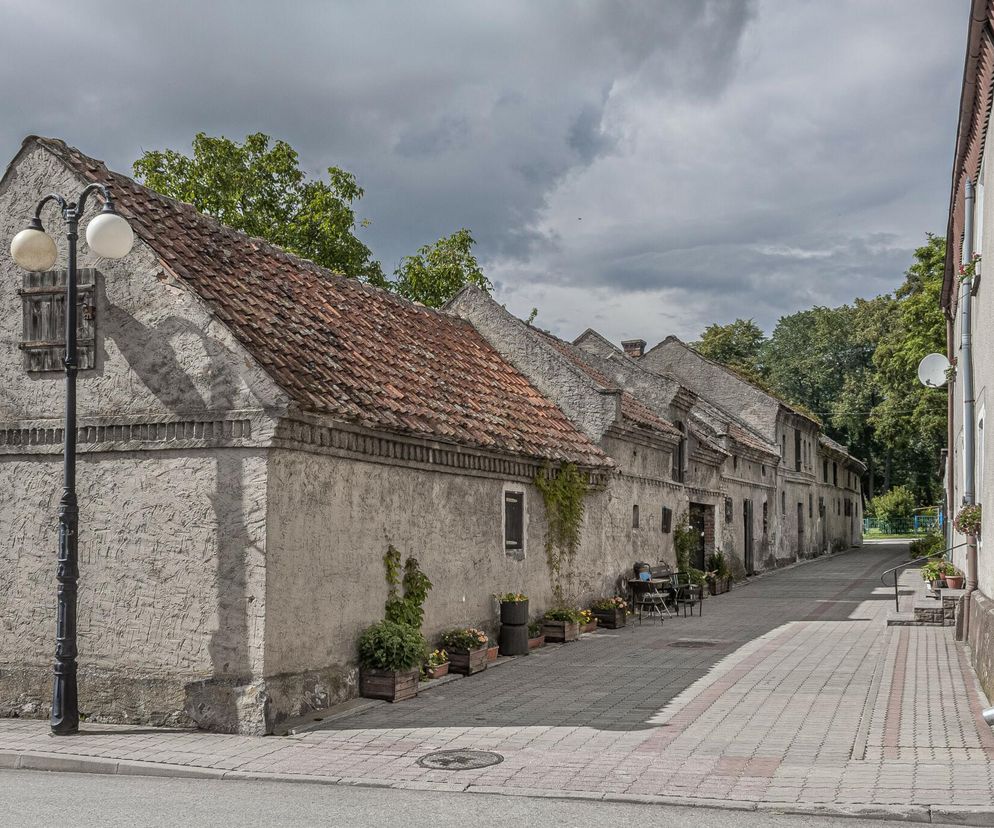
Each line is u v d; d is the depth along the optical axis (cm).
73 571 1009
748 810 716
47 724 1059
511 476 1584
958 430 2044
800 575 3350
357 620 1170
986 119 1288
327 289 1525
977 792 723
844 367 7631
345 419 1130
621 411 2009
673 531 2439
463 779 806
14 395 1137
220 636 1023
